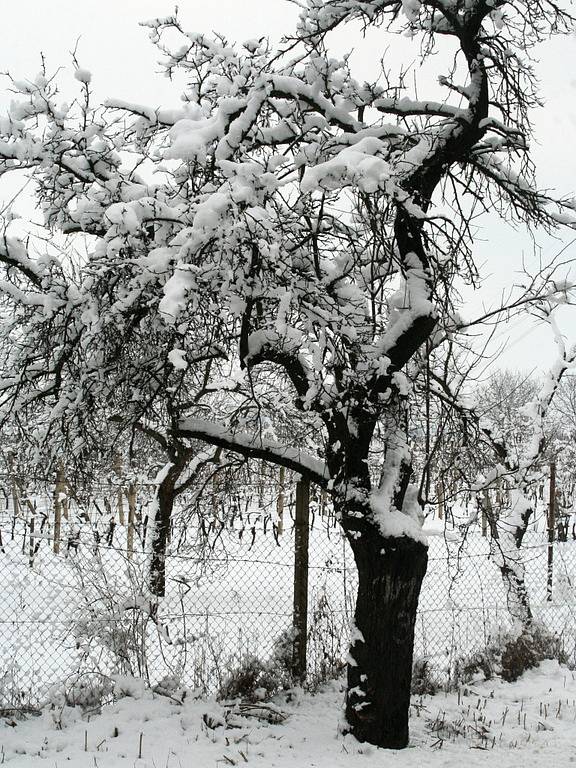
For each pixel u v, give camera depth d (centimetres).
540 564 1094
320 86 620
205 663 656
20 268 626
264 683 662
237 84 566
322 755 539
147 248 523
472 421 662
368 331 555
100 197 588
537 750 582
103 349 562
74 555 656
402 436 609
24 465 798
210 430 599
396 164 555
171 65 671
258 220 448
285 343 512
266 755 532
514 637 823
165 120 641
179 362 449
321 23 625
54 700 615
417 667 735
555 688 769
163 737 552
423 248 591
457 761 543
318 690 675
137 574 684
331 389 564
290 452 608
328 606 709
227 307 506
